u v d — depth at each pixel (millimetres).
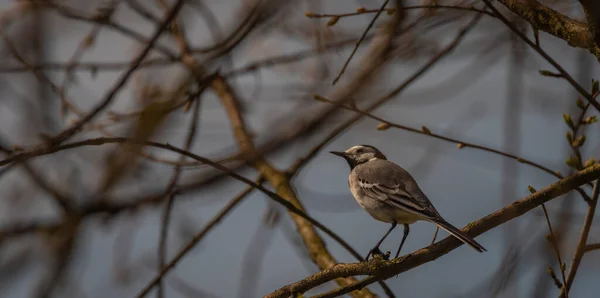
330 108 9711
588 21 7375
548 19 8062
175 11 7965
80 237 6938
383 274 9172
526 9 8242
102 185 7168
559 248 8469
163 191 8484
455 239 9133
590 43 7656
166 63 11367
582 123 8898
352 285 9234
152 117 7465
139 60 7988
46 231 6852
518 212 8766
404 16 9297
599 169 8516
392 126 9383
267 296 9516
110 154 7387
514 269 8406
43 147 7977
